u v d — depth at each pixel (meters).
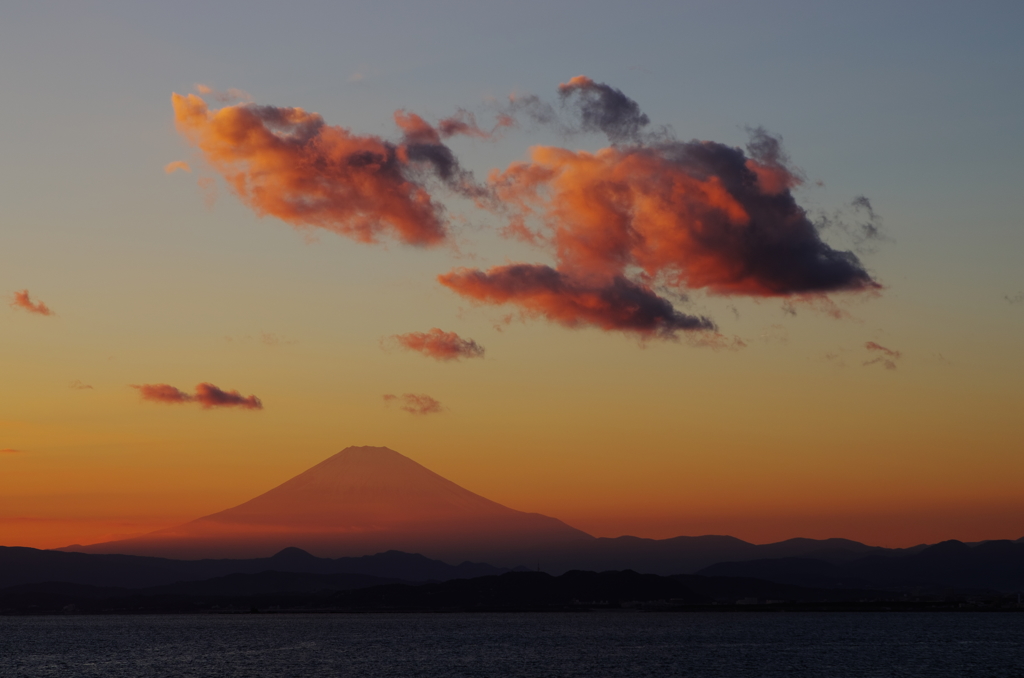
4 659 182.62
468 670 150.75
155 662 171.88
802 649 188.88
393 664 162.88
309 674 146.75
